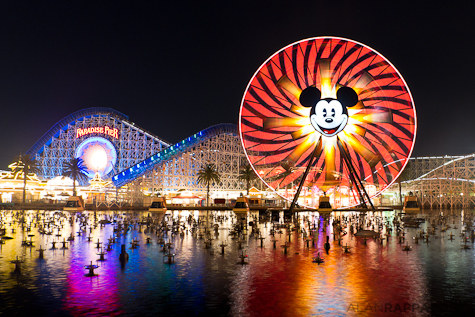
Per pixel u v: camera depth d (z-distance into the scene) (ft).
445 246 141.90
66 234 175.01
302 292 84.17
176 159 446.19
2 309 74.38
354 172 273.13
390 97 254.68
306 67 254.47
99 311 73.51
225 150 481.87
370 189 346.74
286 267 106.32
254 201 403.34
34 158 491.72
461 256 122.21
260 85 249.75
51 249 134.41
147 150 512.22
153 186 430.61
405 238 164.35
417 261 114.11
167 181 451.12
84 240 156.15
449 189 501.97
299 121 257.34
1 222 219.41
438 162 515.50
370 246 141.59
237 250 132.57
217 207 412.16
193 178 465.47
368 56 253.03
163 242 144.56
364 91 256.93
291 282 91.56
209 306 76.02
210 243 140.46
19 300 79.36
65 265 108.78
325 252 128.67
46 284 90.02
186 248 136.36
